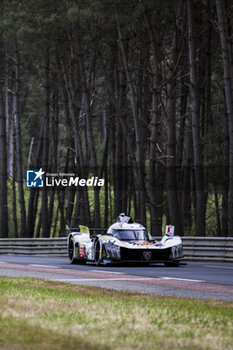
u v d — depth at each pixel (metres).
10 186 128.62
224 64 57.94
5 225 94.62
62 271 40.97
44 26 72.69
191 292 27.81
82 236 50.97
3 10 79.56
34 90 165.25
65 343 13.70
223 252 54.09
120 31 70.69
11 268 44.28
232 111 57.62
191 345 13.94
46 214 88.75
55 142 97.50
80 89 92.44
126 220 49.41
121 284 31.61
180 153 82.56
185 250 57.38
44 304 21.03
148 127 86.44
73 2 73.56
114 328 15.96
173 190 65.25
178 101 124.06
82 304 21.41
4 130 92.94
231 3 66.19
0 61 90.75
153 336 14.87
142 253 45.12
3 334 14.59
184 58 77.62
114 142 88.00
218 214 78.38
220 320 18.16
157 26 72.56
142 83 82.81
